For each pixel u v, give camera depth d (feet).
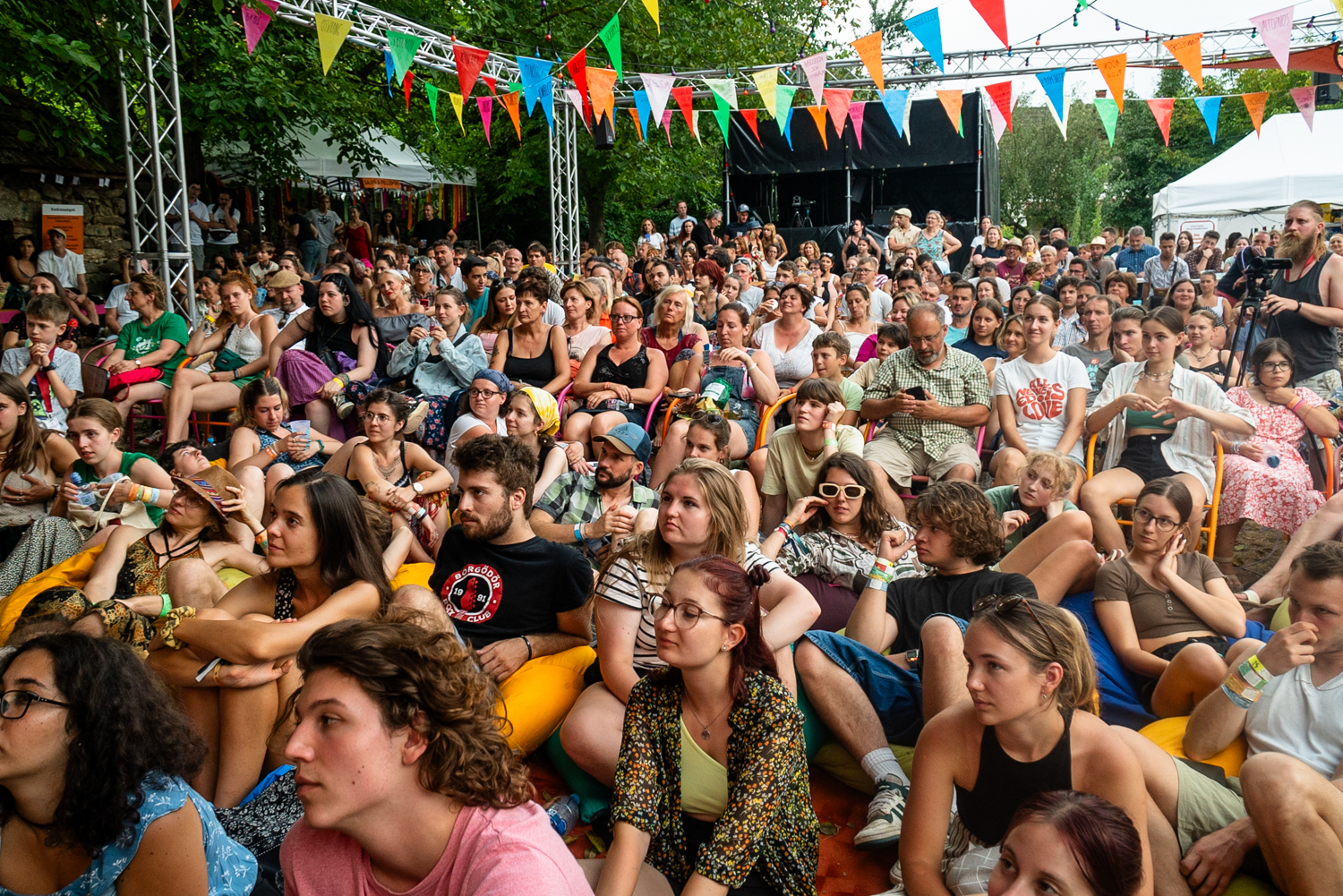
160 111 36.65
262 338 24.07
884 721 10.98
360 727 5.48
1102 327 22.17
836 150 54.70
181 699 9.84
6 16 26.96
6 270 40.27
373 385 21.90
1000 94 26.27
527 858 5.57
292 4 29.30
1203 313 21.58
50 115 32.48
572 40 56.85
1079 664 7.63
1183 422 17.16
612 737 10.08
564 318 26.81
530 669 11.37
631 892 7.75
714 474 10.27
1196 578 12.22
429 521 15.81
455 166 69.21
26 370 22.50
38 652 6.57
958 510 11.44
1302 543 14.85
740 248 48.80
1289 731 9.34
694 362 21.29
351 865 6.01
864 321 26.30
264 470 16.96
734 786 8.04
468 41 51.34
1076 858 6.00
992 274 37.35
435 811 5.74
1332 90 33.53
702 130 70.64
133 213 31.24
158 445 24.72
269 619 10.16
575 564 11.76
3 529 15.93
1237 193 54.80
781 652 10.33
